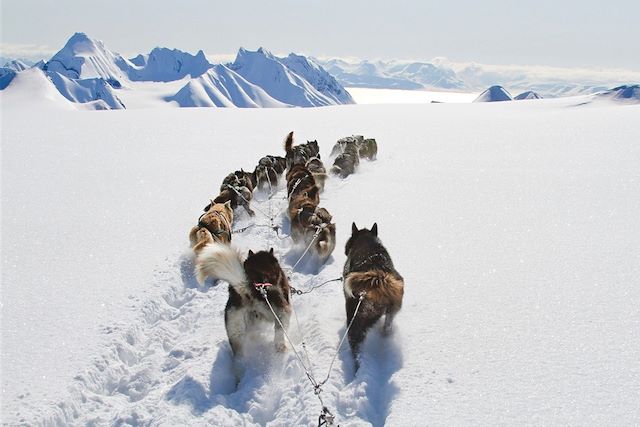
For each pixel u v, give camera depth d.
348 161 14.59
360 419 4.55
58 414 4.72
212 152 18.80
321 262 8.58
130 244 9.12
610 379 4.69
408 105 41.09
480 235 8.85
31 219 10.46
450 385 4.77
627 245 8.06
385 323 5.69
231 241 9.98
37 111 37.00
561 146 17.64
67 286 7.30
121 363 5.74
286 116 31.45
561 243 8.28
